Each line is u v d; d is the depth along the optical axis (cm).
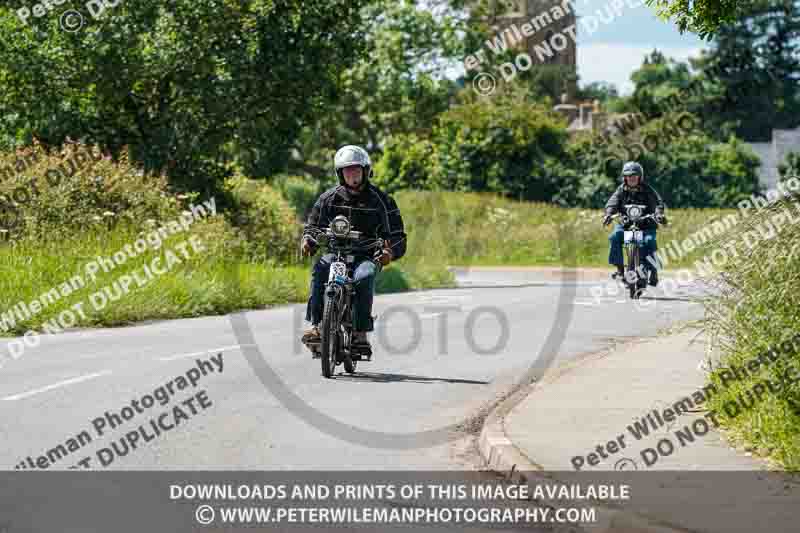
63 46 8719
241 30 9344
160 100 9350
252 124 9431
